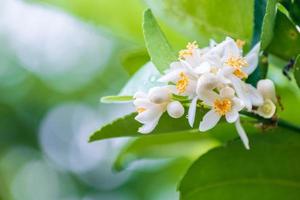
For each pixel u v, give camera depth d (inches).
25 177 56.9
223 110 13.0
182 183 15.5
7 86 55.9
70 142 56.1
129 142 18.2
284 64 17.0
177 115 13.2
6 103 55.7
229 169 15.4
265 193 15.6
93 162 54.2
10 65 56.5
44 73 56.1
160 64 13.4
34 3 21.8
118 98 13.5
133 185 43.9
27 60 56.7
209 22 16.3
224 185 15.6
